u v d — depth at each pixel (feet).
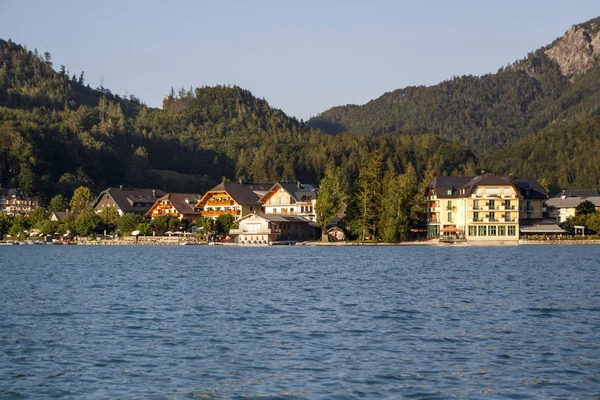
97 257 430.20
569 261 356.59
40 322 157.17
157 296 204.54
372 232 601.21
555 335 139.74
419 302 188.65
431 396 99.96
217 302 189.67
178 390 102.89
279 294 208.44
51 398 99.60
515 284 235.20
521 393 101.24
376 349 127.85
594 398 99.04
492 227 604.08
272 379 108.17
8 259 411.95
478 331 144.56
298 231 635.66
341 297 200.34
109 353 125.18
